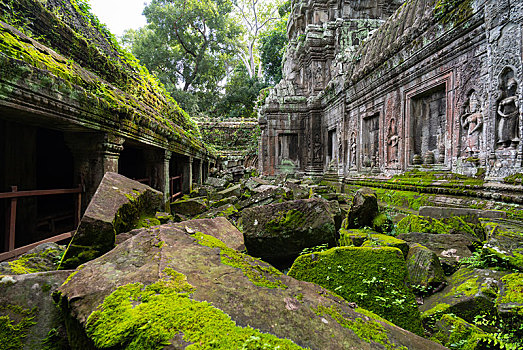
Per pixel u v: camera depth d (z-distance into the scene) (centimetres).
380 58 867
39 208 592
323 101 1408
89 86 395
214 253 235
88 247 278
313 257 299
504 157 489
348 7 1438
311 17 1614
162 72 3334
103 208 307
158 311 151
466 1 579
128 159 867
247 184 1046
